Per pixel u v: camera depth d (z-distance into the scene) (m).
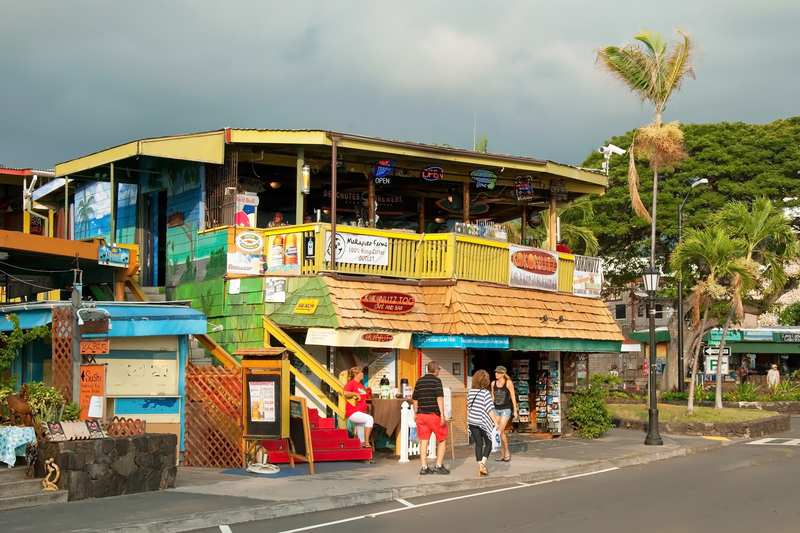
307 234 16.91
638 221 40.19
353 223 19.27
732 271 26.45
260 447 14.09
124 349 14.26
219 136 17.09
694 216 39.75
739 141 40.97
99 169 20.61
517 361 20.94
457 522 10.12
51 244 16.52
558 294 20.94
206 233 18.23
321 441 15.09
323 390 17.02
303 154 17.41
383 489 12.10
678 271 32.59
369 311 16.61
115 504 10.73
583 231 34.28
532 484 13.63
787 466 16.33
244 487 12.15
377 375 17.48
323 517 10.55
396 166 19.25
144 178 20.95
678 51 23.64
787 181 39.94
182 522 9.76
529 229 33.25
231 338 17.30
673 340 43.00
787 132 40.53
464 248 18.14
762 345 45.78
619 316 54.81
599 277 22.47
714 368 45.78
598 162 42.47
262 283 16.95
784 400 35.09
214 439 14.37
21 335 13.05
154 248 20.64
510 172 20.64
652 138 23.16
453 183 21.89
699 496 12.23
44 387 12.35
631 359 53.06
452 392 18.34
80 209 24.34
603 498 12.02
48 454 11.09
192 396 14.48
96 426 11.73
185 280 19.00
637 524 9.99
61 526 9.34
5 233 15.73
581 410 20.92
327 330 15.88
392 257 17.67
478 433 13.77
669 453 18.44
